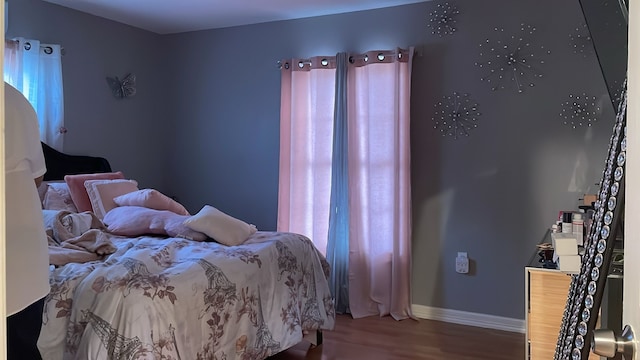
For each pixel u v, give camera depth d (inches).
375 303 151.9
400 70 145.9
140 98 178.2
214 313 91.0
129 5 150.7
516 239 138.6
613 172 35.3
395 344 129.2
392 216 148.3
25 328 77.2
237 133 175.0
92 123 161.8
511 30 136.7
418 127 148.5
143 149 179.9
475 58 141.1
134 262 86.3
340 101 152.1
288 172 162.7
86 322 78.4
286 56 165.6
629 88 30.5
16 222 58.6
